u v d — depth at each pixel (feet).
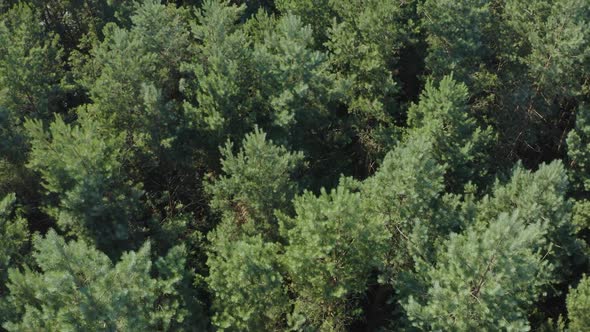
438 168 95.86
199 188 127.03
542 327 98.37
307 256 83.25
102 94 113.09
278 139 114.32
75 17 157.69
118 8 152.97
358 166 139.85
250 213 105.81
